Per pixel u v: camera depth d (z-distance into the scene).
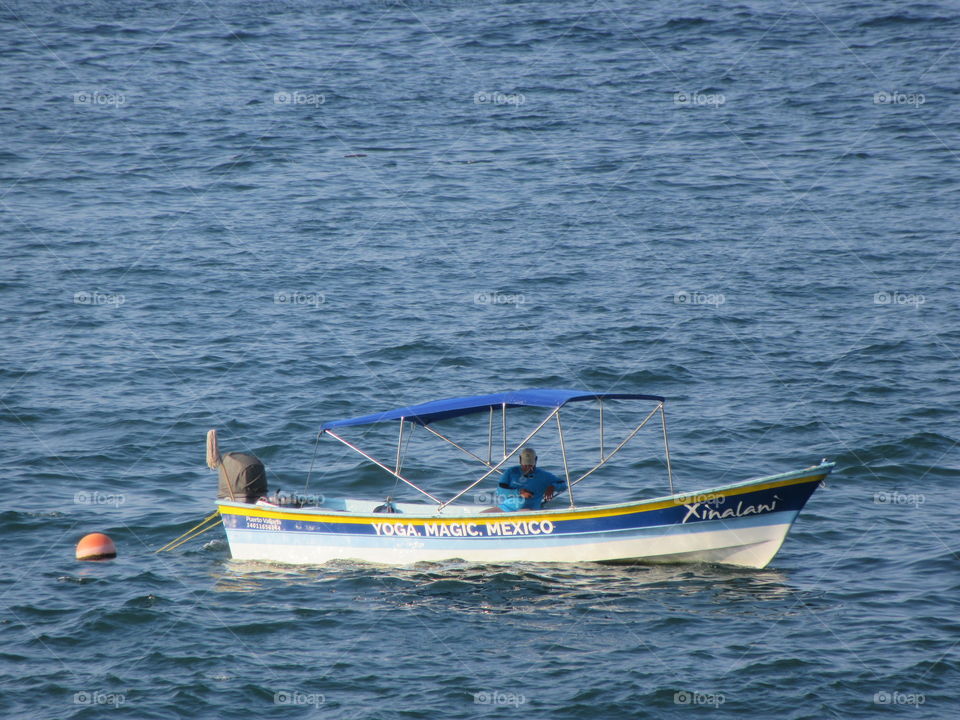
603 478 85.19
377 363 110.38
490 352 113.25
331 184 176.38
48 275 135.62
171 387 103.94
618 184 174.88
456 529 70.44
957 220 154.62
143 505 80.19
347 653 59.06
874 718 52.69
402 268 140.12
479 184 175.75
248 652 59.16
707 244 148.00
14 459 87.62
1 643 59.75
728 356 112.12
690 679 56.06
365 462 88.44
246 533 72.75
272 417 97.38
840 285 132.38
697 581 67.69
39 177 177.75
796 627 61.34
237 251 146.25
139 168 184.12
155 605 64.50
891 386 103.19
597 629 61.53
